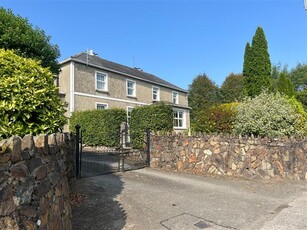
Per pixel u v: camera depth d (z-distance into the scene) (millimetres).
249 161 7223
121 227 3680
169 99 24047
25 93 3008
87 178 6863
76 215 4098
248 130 8891
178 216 4137
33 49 8133
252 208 4535
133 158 10336
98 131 14031
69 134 6039
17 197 1979
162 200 4977
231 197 5227
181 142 8461
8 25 7656
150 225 3770
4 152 1847
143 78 21062
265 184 6371
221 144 7703
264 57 14438
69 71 15625
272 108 9000
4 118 2812
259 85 14305
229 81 36531
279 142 7043
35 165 2277
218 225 3785
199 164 7992
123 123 13695
